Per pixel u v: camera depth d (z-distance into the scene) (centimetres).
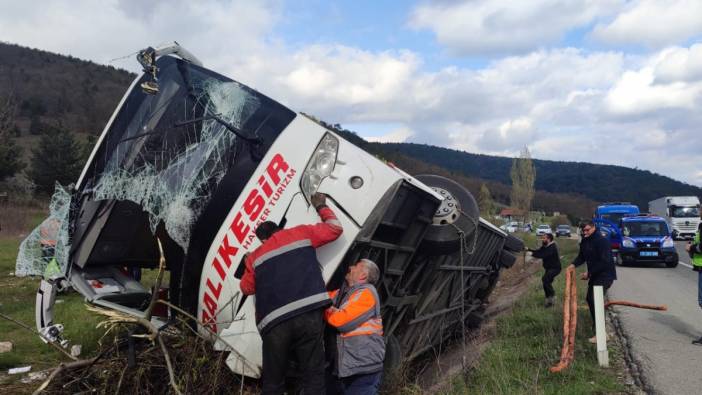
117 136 489
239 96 486
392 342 535
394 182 438
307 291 403
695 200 3862
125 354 452
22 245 494
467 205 577
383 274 488
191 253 461
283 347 399
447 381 576
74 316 745
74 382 446
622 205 2928
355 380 437
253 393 456
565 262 1966
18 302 945
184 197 465
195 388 439
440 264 615
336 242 432
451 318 789
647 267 1983
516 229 3997
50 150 4572
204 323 449
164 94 493
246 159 463
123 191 478
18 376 563
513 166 5166
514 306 1033
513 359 612
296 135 462
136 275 641
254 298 432
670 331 785
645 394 511
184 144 479
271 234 424
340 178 443
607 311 935
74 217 487
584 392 506
